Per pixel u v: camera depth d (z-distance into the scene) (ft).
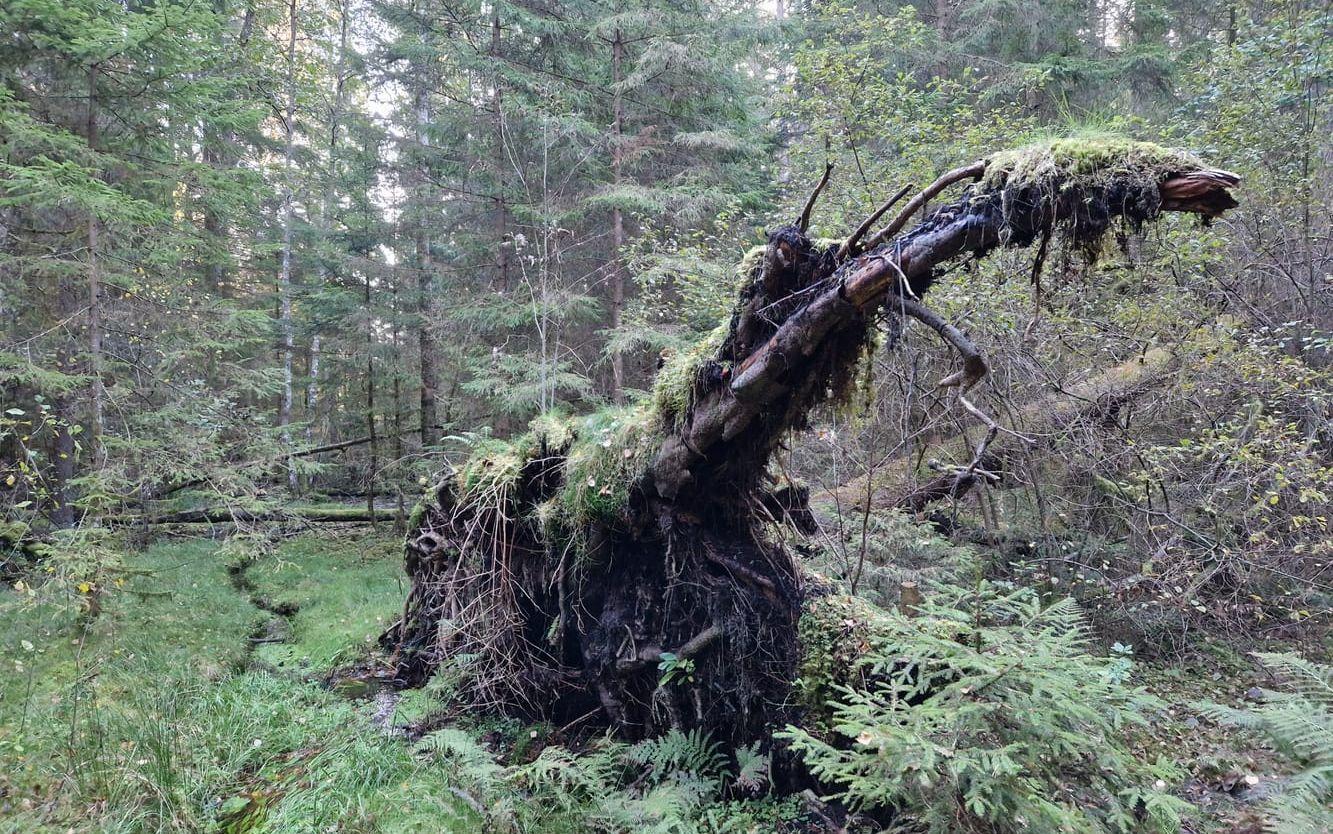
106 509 19.39
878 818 9.45
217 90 22.70
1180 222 16.10
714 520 12.03
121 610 19.31
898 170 21.07
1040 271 7.74
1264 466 14.70
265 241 44.91
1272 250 19.12
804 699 10.47
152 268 23.08
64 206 20.49
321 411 42.80
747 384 9.05
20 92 20.88
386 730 14.11
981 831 7.30
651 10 28.50
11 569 20.90
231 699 15.16
